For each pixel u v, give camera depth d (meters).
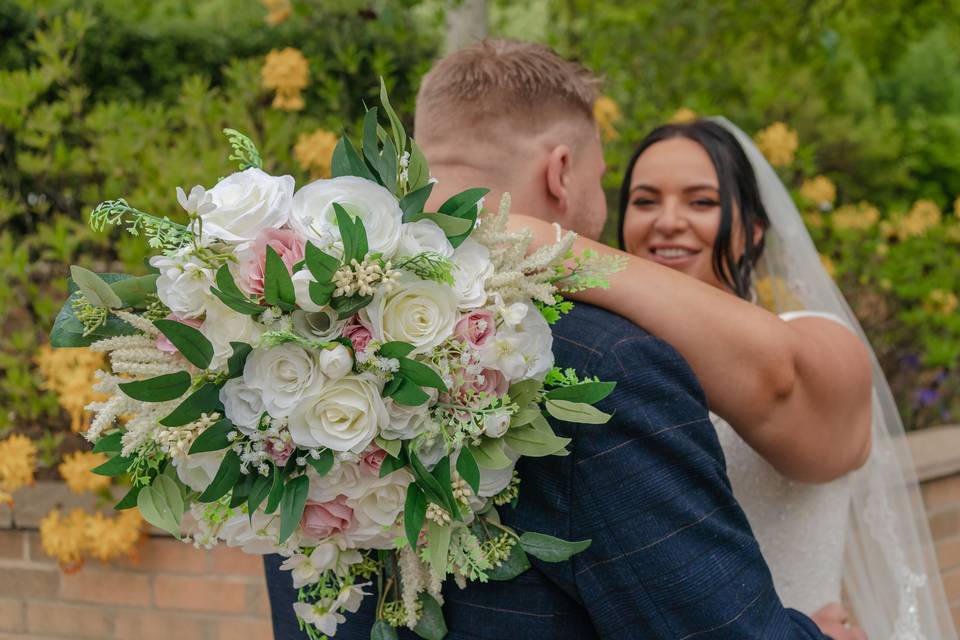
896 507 1.87
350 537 0.99
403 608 1.06
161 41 3.70
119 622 2.49
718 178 1.92
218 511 0.99
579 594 1.02
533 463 1.03
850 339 1.53
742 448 1.67
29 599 2.55
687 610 0.99
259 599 2.41
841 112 4.42
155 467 0.99
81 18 2.99
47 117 2.81
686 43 3.71
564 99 1.32
